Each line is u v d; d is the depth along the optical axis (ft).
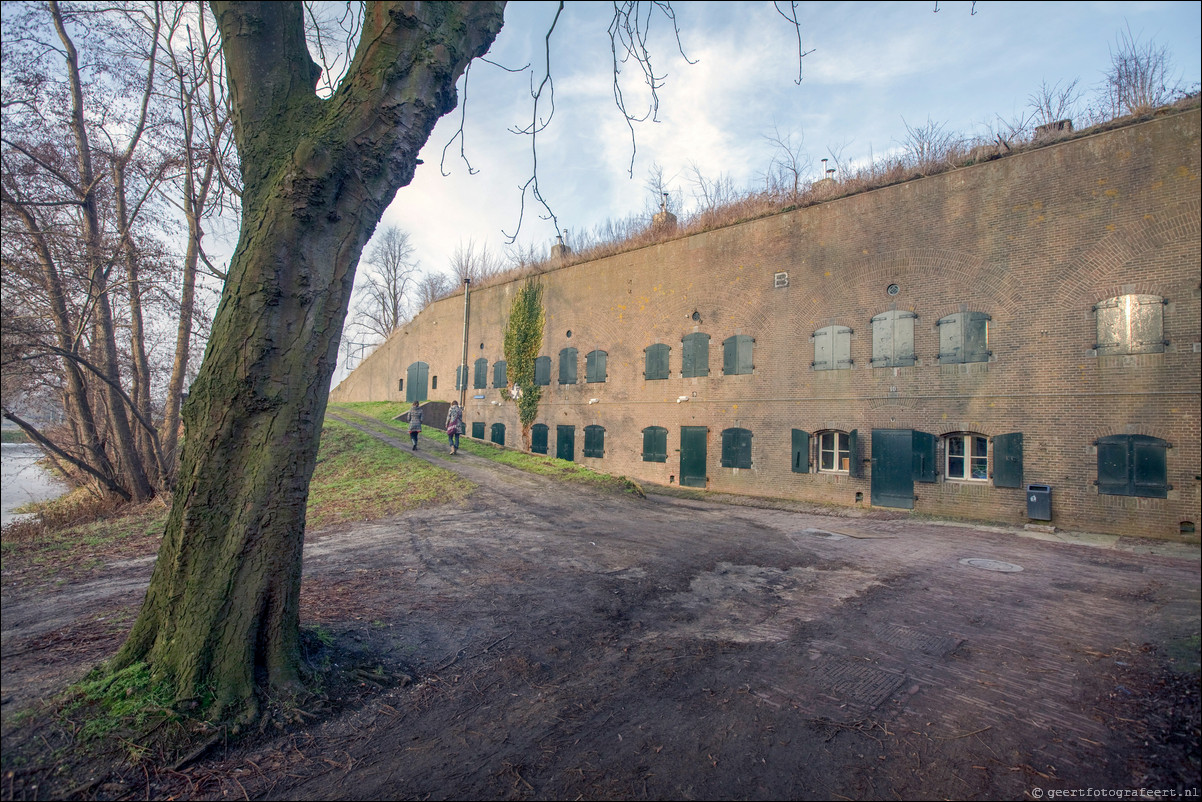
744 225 57.57
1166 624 19.70
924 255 45.98
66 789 9.29
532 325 79.51
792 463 52.60
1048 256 40.37
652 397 64.49
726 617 19.80
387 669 14.71
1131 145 37.70
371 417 87.86
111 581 21.38
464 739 11.94
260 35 12.34
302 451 12.60
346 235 12.60
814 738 12.24
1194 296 35.35
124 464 42.93
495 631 17.83
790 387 53.31
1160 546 33.55
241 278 11.65
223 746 10.89
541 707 13.35
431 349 100.53
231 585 11.81
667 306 63.77
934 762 11.46
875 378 48.06
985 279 42.96
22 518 41.14
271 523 12.23
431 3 12.49
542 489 45.16
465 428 90.07
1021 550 32.24
